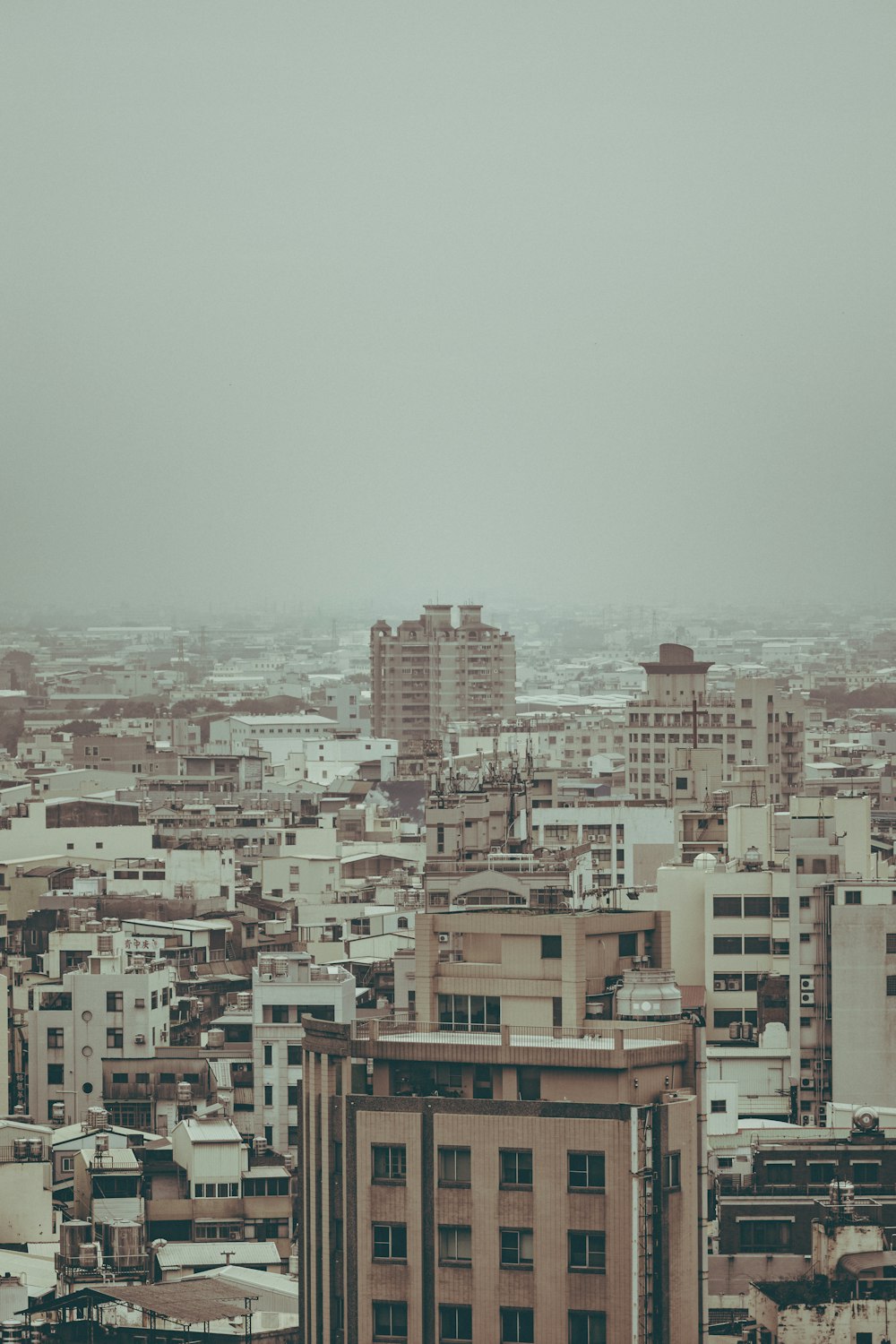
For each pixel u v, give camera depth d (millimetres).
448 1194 186500
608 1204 183125
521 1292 184625
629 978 199250
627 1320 182375
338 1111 189875
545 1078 187500
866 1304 192625
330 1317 190000
